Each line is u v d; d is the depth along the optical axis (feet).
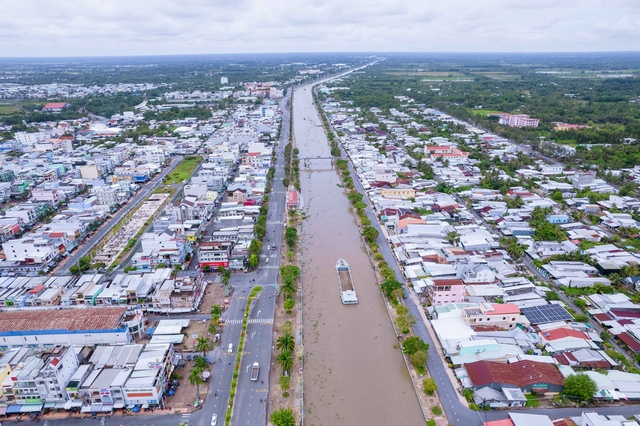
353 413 492.95
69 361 515.09
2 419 488.44
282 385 520.01
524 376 517.14
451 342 583.17
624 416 475.72
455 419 477.36
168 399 509.35
